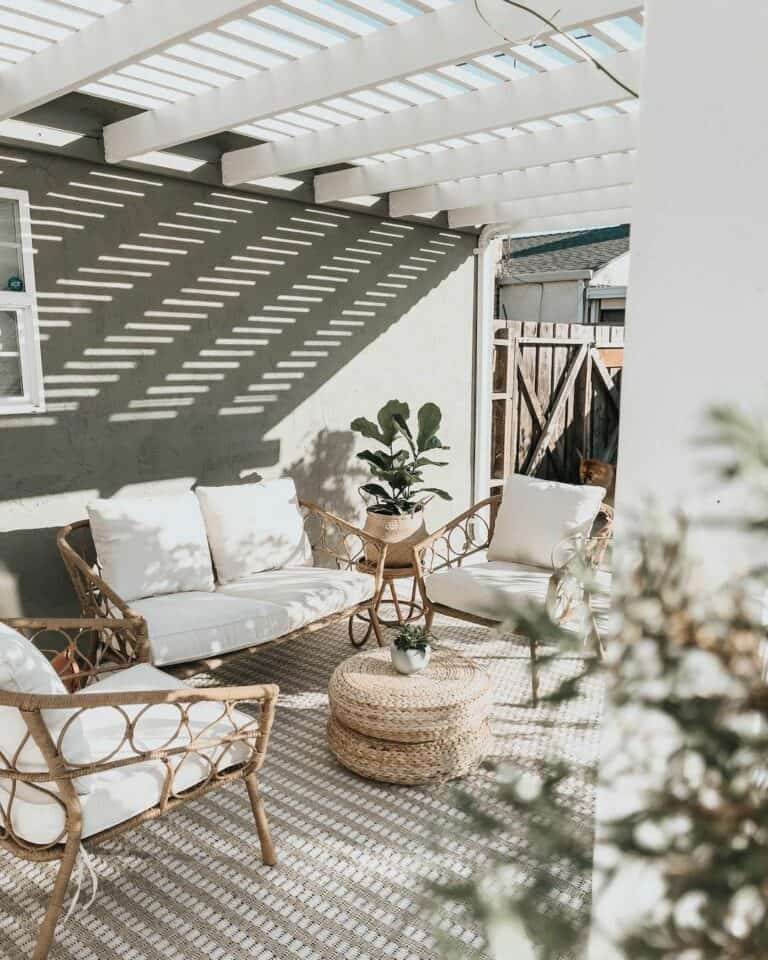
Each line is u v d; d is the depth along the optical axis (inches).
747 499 35.1
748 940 25.2
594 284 474.3
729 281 36.4
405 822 114.7
